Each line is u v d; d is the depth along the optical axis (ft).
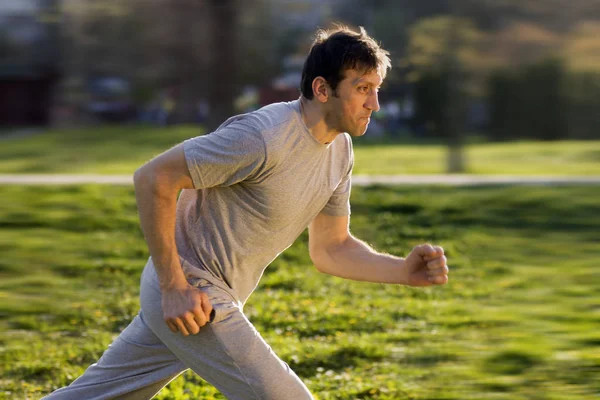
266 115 11.35
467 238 37.99
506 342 21.80
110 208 42.63
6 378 18.97
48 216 40.27
